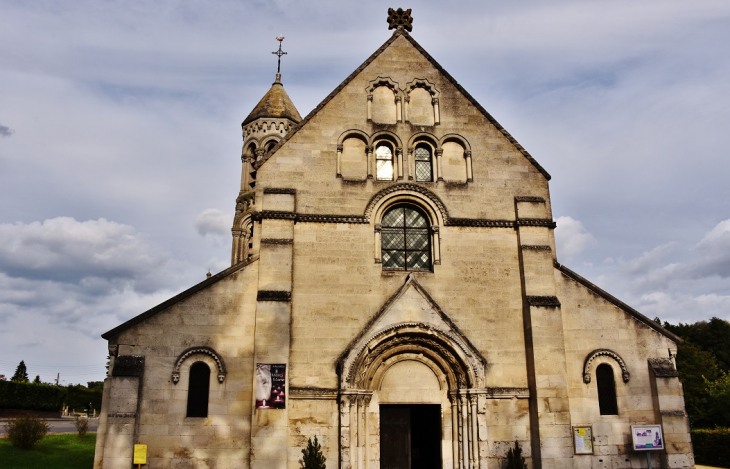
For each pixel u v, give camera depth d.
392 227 29.58
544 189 30.31
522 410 27.34
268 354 25.97
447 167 30.28
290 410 26.03
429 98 31.20
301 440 25.75
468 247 29.14
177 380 25.98
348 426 25.59
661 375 27.83
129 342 26.20
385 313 26.88
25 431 36.41
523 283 28.67
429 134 30.52
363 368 26.38
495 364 27.81
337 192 29.12
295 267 27.92
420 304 27.19
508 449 26.78
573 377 27.91
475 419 26.41
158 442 25.33
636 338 28.64
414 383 27.36
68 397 90.00
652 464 27.06
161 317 26.61
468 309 28.36
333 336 27.23
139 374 25.58
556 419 26.62
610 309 28.88
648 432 26.17
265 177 28.92
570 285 29.09
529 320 27.88
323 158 29.52
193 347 26.44
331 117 30.14
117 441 24.73
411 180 29.69
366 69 31.11
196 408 26.00
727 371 81.56
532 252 28.97
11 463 32.09
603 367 28.41
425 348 27.33
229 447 25.61
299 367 26.61
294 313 27.28
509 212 29.84
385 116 30.66
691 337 90.94
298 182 29.05
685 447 27.03
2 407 62.84
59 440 41.66
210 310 26.97
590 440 27.16
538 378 27.05
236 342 26.78
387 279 28.28
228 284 27.38
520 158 30.64
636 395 27.95
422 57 31.72
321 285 27.83
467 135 30.70
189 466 25.25
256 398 25.34
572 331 28.50
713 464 46.94
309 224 28.55
